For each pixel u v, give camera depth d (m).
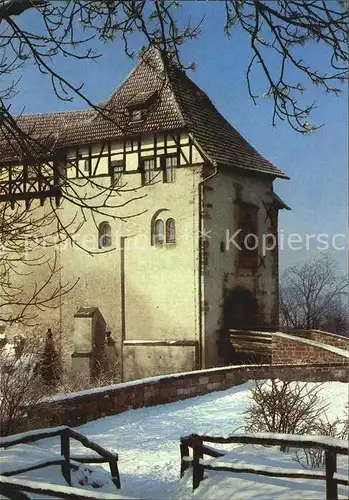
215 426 13.58
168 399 17.17
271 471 6.58
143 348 29.12
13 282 32.84
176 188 28.86
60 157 10.67
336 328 57.25
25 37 9.26
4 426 11.19
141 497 7.86
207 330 28.20
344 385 17.72
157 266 29.33
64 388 22.56
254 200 31.27
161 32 9.68
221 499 6.68
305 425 10.20
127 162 29.95
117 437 12.65
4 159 10.76
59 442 11.55
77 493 6.06
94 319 30.42
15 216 11.30
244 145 31.56
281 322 59.41
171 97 29.42
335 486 5.93
